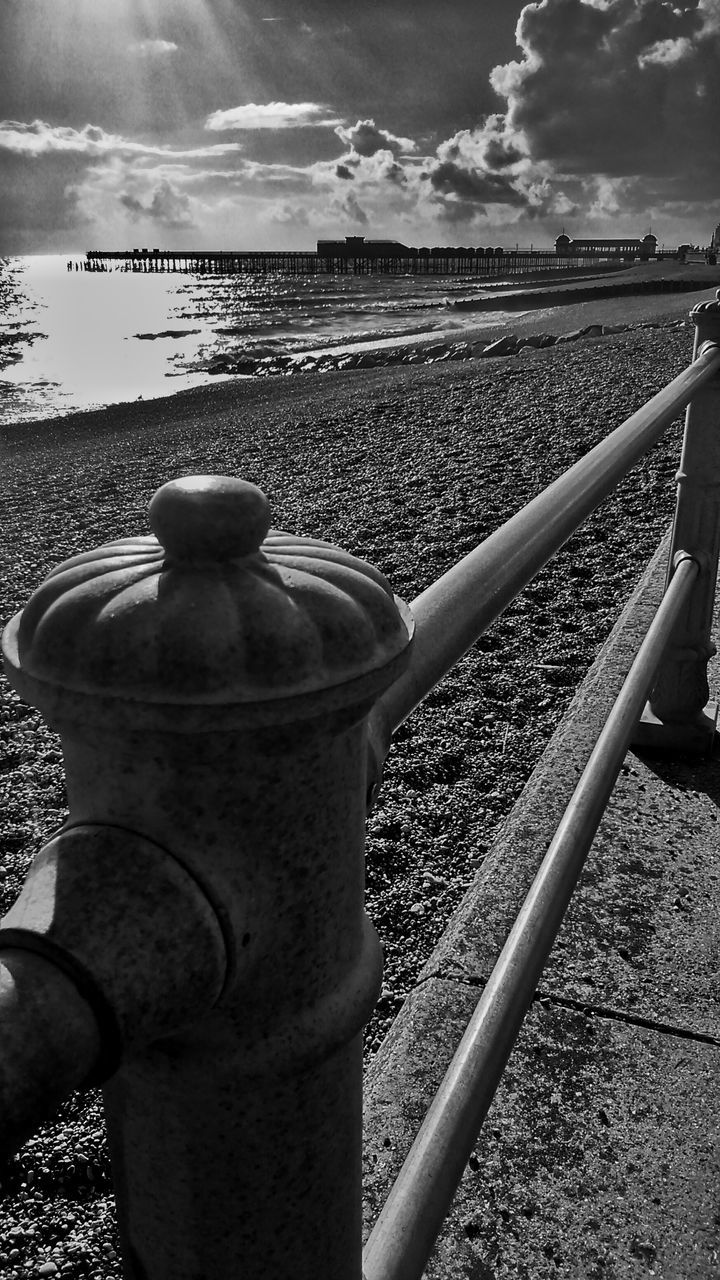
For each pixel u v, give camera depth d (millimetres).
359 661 426
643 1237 1238
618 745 1280
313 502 7262
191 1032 439
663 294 45844
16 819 3055
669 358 14094
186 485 432
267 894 438
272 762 419
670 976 1682
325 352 32500
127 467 10461
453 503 6879
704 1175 1321
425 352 23031
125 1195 516
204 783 412
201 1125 469
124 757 412
